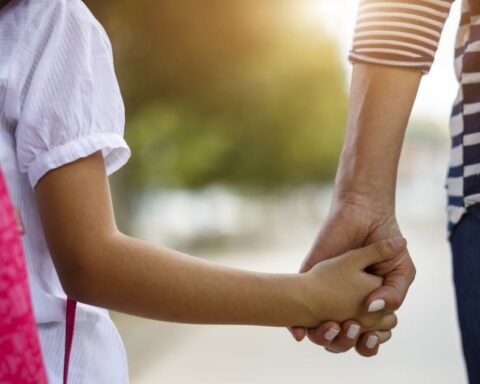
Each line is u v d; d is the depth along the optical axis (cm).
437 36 184
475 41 165
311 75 2250
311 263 179
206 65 1238
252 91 1859
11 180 138
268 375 674
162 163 2481
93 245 135
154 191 2966
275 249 2658
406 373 654
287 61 1474
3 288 110
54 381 142
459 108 168
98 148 137
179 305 140
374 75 185
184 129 2234
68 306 139
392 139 184
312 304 154
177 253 141
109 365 151
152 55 1188
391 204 184
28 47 141
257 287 147
